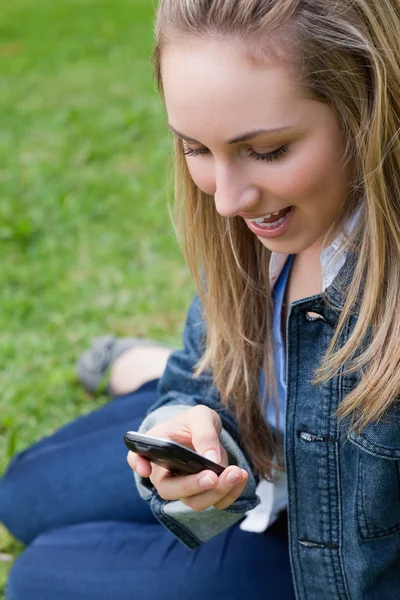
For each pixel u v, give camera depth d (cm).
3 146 562
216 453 168
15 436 289
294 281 183
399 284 156
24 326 362
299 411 170
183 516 181
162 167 507
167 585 203
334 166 147
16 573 221
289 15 136
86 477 239
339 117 144
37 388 318
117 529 225
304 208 150
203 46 138
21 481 247
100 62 755
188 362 206
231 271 184
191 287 379
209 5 138
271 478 195
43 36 860
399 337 156
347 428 165
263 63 136
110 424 257
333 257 162
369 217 151
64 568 215
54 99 659
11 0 1033
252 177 146
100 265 405
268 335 187
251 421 194
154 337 348
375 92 145
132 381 305
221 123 140
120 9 960
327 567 176
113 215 451
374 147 146
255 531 204
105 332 354
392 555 172
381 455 160
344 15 141
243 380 191
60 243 427
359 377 163
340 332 164
